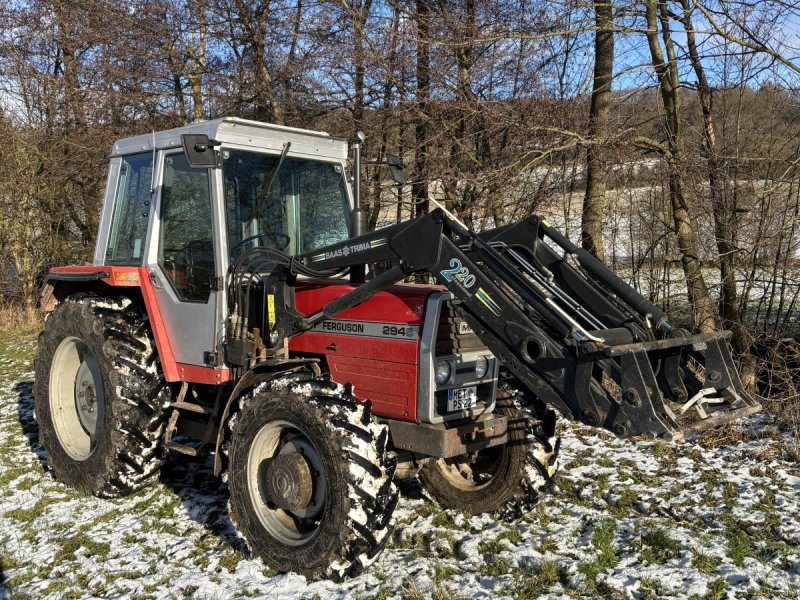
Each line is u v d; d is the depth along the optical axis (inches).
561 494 190.1
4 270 604.1
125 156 202.8
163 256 186.2
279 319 167.0
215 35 481.1
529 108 312.7
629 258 326.3
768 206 270.1
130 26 470.0
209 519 178.5
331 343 165.2
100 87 490.6
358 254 159.8
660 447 226.5
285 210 183.8
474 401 160.2
